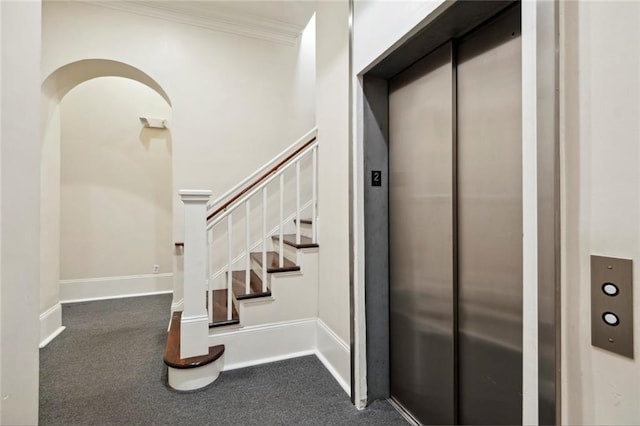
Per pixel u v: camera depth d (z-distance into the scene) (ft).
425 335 5.00
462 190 4.33
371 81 5.64
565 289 2.37
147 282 13.48
